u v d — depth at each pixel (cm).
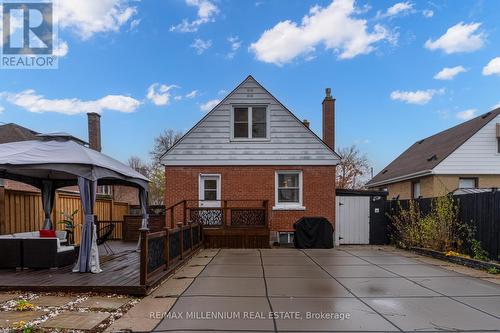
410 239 1192
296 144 1447
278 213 1430
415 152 2372
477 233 939
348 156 3831
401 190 2192
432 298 600
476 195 951
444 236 1043
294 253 1145
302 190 1435
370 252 1173
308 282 718
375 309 538
